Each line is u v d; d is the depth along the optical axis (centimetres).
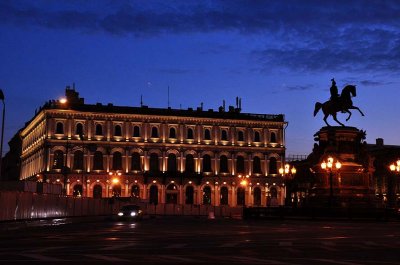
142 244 2347
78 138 10788
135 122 11200
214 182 11400
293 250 2084
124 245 2284
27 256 1780
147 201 8988
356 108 5512
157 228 3934
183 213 8925
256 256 1848
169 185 11188
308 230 3525
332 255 1897
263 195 11612
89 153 10794
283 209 5325
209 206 9181
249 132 11800
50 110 10688
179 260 1698
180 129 11425
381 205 5347
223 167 11612
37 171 11219
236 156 11669
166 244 2352
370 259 1762
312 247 2223
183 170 11325
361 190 5253
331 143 5278
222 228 3850
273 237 2842
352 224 4344
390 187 9881
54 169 10600
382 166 10144
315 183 5475
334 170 5175
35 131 11825
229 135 11694
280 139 11931
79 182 10669
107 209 6844
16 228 3750
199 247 2202
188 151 11400
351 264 1614
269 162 11812
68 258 1727
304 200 6075
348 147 5341
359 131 5397
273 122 11894
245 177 11562
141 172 11031
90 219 5988
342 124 5462
